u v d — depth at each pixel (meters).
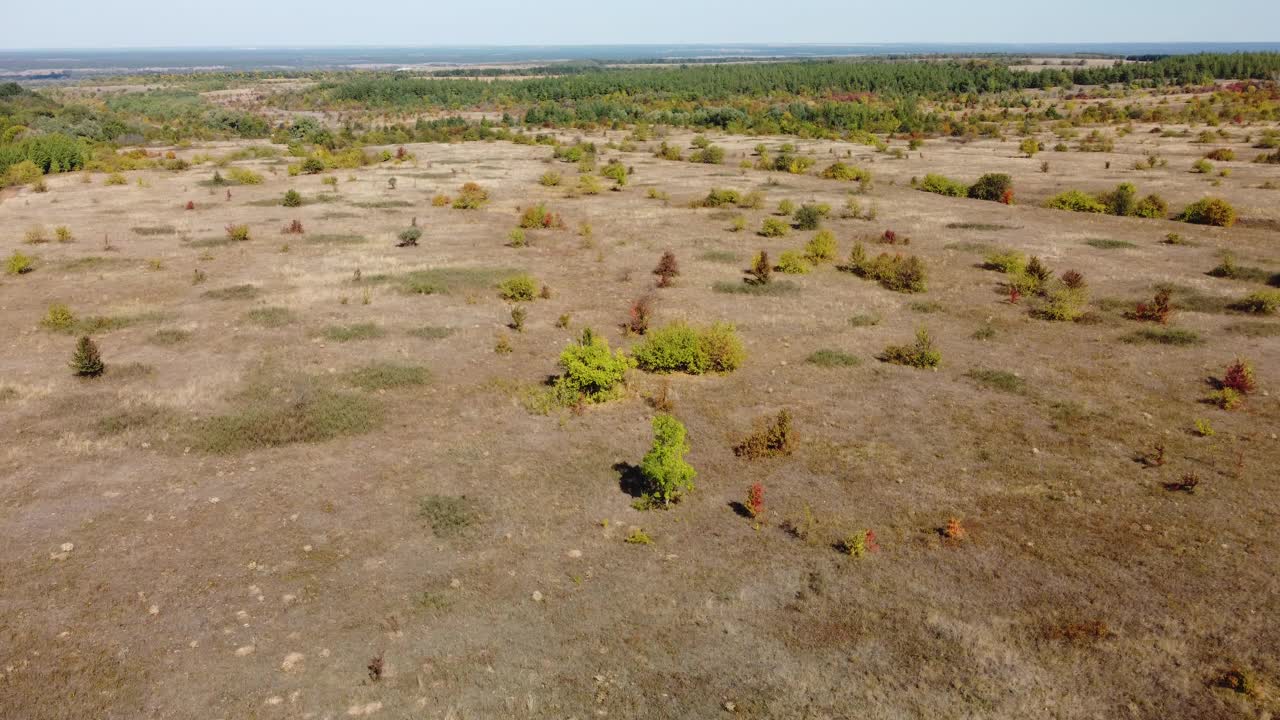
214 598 11.38
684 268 33.62
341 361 21.80
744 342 23.89
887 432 17.34
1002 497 14.42
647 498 14.29
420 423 17.83
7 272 31.72
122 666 9.98
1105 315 26.11
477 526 13.45
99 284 30.08
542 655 10.27
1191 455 15.96
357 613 11.09
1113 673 9.91
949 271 32.78
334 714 9.20
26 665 9.95
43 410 18.19
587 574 12.10
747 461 16.03
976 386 20.03
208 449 16.28
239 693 9.53
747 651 10.39
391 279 31.00
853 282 31.34
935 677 9.90
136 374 20.69
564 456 16.22
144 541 12.84
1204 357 21.80
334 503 14.16
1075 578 11.92
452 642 10.49
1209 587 11.59
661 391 19.83
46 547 12.59
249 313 26.14
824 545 12.92
